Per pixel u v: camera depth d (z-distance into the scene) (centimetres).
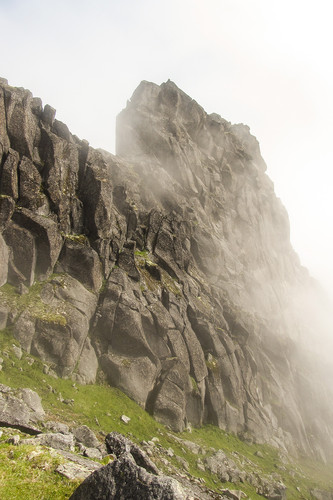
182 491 1670
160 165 8669
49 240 4656
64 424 3225
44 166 5328
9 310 4066
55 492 1802
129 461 1759
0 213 4497
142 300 5291
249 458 5006
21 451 2059
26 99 5459
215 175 10081
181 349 5238
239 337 6838
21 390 3216
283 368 7900
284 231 12850
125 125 9894
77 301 4609
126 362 4684
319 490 5097
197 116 10844
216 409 5316
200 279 7025
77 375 4200
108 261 5378
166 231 6725
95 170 5822
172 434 4400
